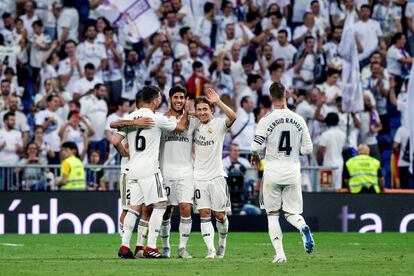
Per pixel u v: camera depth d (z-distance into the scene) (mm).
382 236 48250
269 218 29391
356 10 64312
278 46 62969
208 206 32125
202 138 32062
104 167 52531
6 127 56531
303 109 61000
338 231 53250
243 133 57781
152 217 30562
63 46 60594
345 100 61562
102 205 50469
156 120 30328
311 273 24734
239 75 61594
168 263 28047
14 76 59125
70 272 24656
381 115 63688
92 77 59594
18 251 35625
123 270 25297
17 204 49531
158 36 61406
